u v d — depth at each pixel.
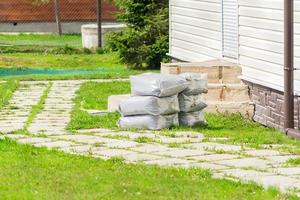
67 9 51.25
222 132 19.55
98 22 41.62
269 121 21.16
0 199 12.55
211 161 15.77
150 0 35.06
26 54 40.06
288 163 15.51
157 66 35.31
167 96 19.84
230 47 23.53
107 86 29.09
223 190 13.13
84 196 12.70
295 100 19.62
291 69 19.34
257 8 21.50
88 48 40.97
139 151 16.86
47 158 15.85
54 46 42.56
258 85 21.73
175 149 17.06
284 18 19.31
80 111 23.02
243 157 16.17
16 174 14.27
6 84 29.39
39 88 28.64
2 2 50.53
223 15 23.88
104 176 14.12
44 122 21.23
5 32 50.53
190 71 23.11
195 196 12.76
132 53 35.06
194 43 26.31
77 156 16.08
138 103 19.81
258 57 21.66
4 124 20.92
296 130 19.12
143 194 12.85
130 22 35.28
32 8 50.81
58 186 13.36
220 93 22.45
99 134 19.12
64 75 32.56
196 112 20.52
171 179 13.88
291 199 12.60
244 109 22.08
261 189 13.26
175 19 27.94
